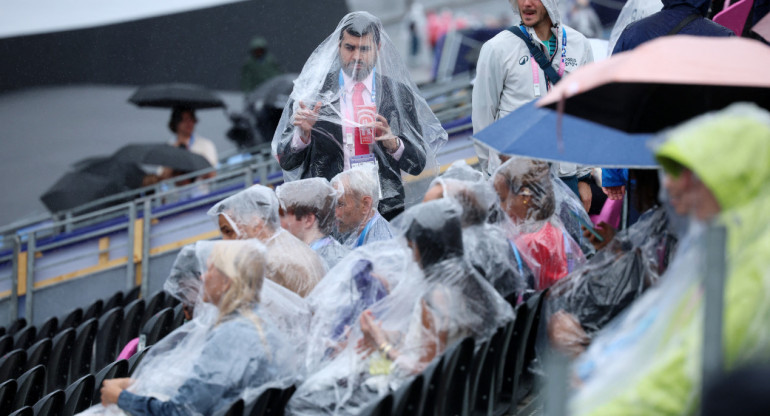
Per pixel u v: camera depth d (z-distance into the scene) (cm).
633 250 1249
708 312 644
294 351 1269
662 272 1236
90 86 4759
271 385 1213
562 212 1634
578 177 1875
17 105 4762
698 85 1150
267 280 1345
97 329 2305
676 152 731
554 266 1471
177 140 3997
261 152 3919
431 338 1195
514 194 1487
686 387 704
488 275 1332
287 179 1912
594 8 3900
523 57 1816
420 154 1836
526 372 1400
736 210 715
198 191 3769
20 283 3462
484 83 1833
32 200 4703
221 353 1207
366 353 1230
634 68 958
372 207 1688
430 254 1198
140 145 3944
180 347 1289
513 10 1903
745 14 1884
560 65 1825
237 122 4103
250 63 4303
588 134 1315
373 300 1339
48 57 4766
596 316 1223
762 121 725
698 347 702
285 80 4112
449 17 5816
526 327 1359
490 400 1280
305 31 4516
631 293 1226
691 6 1667
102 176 3981
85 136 4747
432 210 1198
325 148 1814
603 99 1156
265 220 1463
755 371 528
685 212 771
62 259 3462
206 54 4638
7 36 4725
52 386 2173
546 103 997
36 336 2667
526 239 1476
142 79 4741
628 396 722
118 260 3384
